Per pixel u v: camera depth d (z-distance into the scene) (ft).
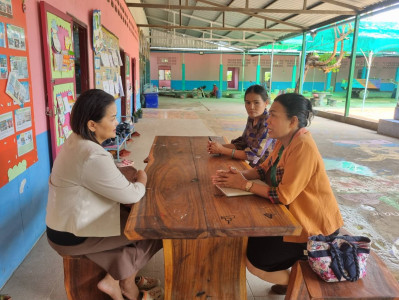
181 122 34.78
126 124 20.72
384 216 11.65
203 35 66.44
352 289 4.89
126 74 28.66
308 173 5.44
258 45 71.15
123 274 5.82
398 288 4.95
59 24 10.62
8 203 7.35
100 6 17.95
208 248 6.15
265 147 8.24
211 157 8.52
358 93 81.20
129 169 7.62
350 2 31.89
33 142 8.57
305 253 5.73
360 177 16.20
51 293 7.14
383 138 27.30
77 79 18.51
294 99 5.66
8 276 7.48
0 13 6.75
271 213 5.16
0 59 6.79
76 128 5.32
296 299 5.77
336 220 5.80
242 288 6.50
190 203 5.45
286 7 36.86
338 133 29.53
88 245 5.62
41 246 8.93
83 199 5.29
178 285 6.31
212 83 93.97
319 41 56.90
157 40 76.38
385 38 54.24
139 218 4.89
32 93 8.52
